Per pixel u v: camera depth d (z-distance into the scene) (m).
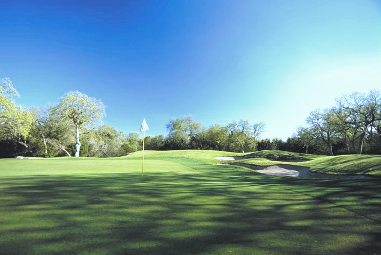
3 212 7.06
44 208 7.50
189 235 5.54
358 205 8.05
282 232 5.80
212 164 29.52
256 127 88.75
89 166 23.41
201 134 94.88
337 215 7.12
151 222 6.37
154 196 9.38
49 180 13.22
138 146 98.00
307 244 5.16
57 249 4.72
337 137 64.88
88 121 57.09
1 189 10.40
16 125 48.66
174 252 4.70
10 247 4.78
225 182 14.00
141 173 18.19
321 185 12.16
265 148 81.56
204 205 8.15
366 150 55.84
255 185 12.74
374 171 16.55
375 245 5.16
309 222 6.52
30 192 9.79
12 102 44.75
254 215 7.10
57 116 57.91
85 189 10.56
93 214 6.97
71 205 7.88
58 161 29.39
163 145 96.69
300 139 70.25
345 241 5.34
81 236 5.38
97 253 4.59
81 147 67.81
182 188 11.36
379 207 7.75
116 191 10.21
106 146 71.31
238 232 5.76
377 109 50.06
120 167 22.98
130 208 7.64
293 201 8.80
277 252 4.77
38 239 5.18
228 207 7.94
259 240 5.32
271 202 8.66
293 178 16.55
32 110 62.97
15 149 65.19
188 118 97.56
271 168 28.94
